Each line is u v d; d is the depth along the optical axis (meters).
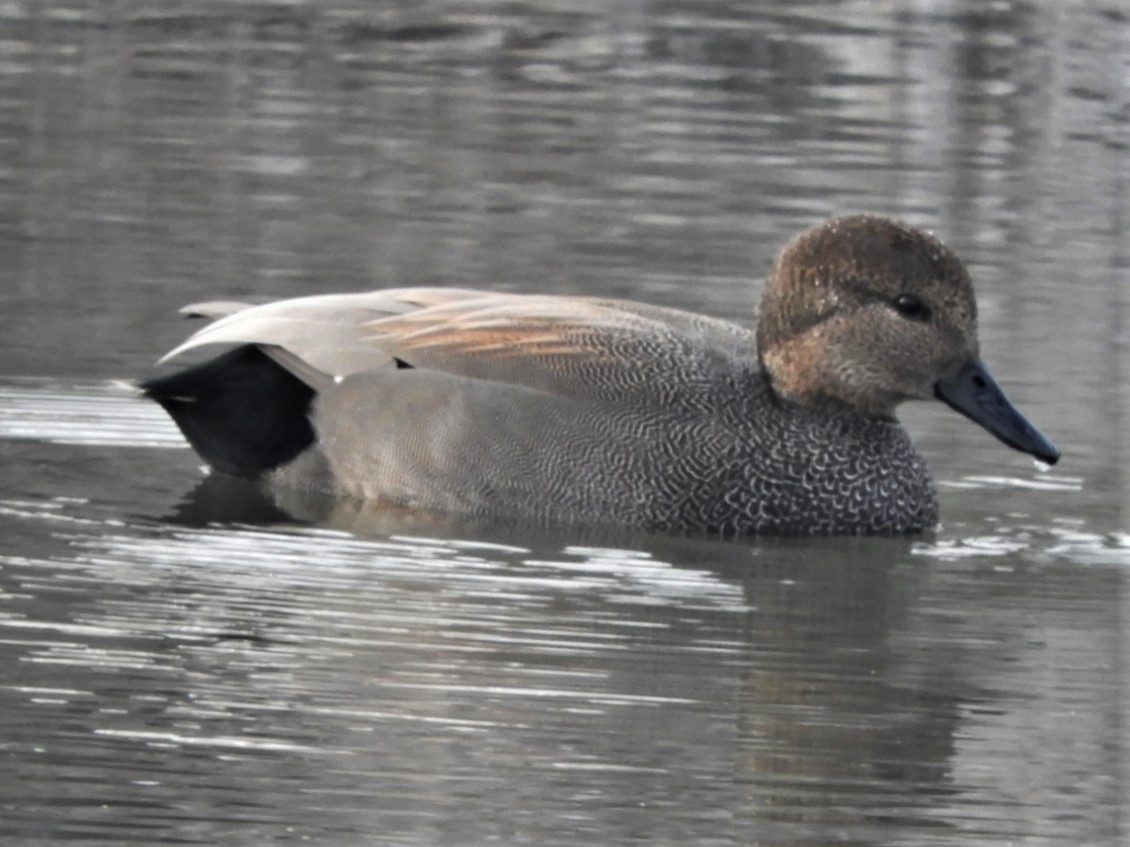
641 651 11.66
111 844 9.15
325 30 26.42
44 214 19.75
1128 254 19.95
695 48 26.33
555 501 13.74
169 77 24.30
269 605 12.02
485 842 9.30
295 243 19.25
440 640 11.63
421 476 13.86
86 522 13.29
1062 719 10.98
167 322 17.23
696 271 18.81
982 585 13.12
